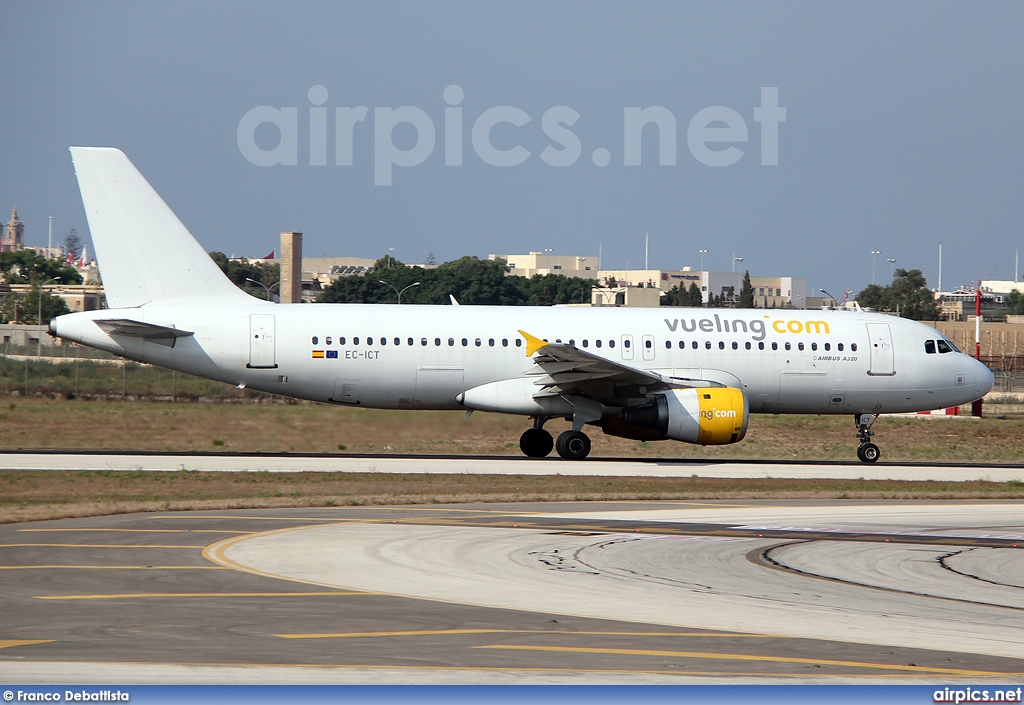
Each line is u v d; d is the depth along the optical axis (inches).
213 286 5585.6
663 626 2047.2
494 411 5698.8
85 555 2699.3
